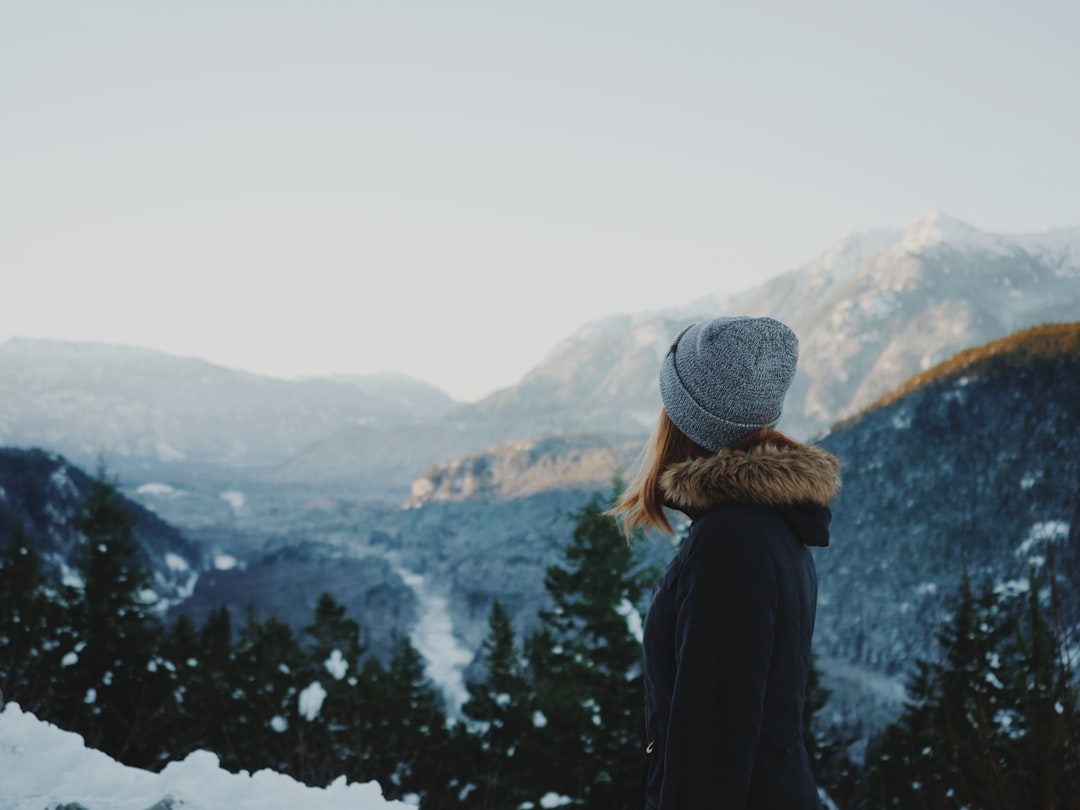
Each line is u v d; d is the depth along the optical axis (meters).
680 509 1.50
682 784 1.27
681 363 1.58
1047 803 2.36
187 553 180.38
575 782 14.17
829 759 13.53
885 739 13.12
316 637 20.78
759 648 1.29
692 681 1.29
